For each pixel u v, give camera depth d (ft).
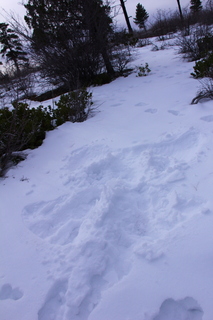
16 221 8.49
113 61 29.71
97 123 15.42
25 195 9.89
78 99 16.88
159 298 5.09
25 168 12.07
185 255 5.78
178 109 14.75
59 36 23.56
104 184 9.34
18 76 29.30
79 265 6.20
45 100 25.14
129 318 4.90
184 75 21.93
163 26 52.21
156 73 25.18
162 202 7.72
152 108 16.03
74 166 11.38
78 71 24.62
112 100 19.75
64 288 5.93
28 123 13.74
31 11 22.93
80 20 24.38
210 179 8.04
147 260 5.90
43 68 25.12
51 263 6.54
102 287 5.74
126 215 7.56
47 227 8.05
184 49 28.99
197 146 10.14
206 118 12.48
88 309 5.37
